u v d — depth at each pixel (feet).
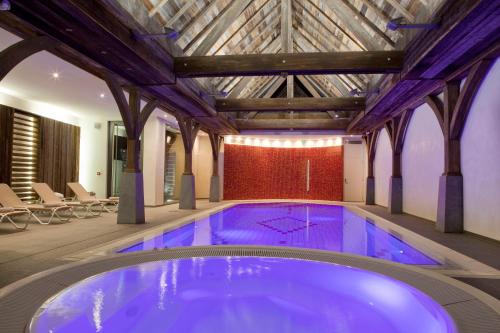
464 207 21.98
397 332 10.79
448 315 8.77
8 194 24.00
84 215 28.99
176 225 23.66
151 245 17.78
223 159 52.03
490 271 12.87
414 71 19.51
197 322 11.21
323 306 12.67
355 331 10.87
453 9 13.97
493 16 13.10
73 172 38.42
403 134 33.22
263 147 54.70
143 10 17.21
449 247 17.35
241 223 28.30
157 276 13.70
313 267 14.15
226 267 14.78
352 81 33.12
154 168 37.58
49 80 24.79
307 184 54.60
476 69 18.21
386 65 20.24
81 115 37.99
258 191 54.49
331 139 52.95
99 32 14.32
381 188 41.73
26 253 14.97
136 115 23.93
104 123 39.81
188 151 35.78
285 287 14.12
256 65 21.04
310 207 42.14
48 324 8.94
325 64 20.53
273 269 14.66
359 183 51.55
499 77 18.42
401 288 11.33
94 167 39.75
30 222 24.85
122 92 21.95
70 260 13.87
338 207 42.45
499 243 18.35
